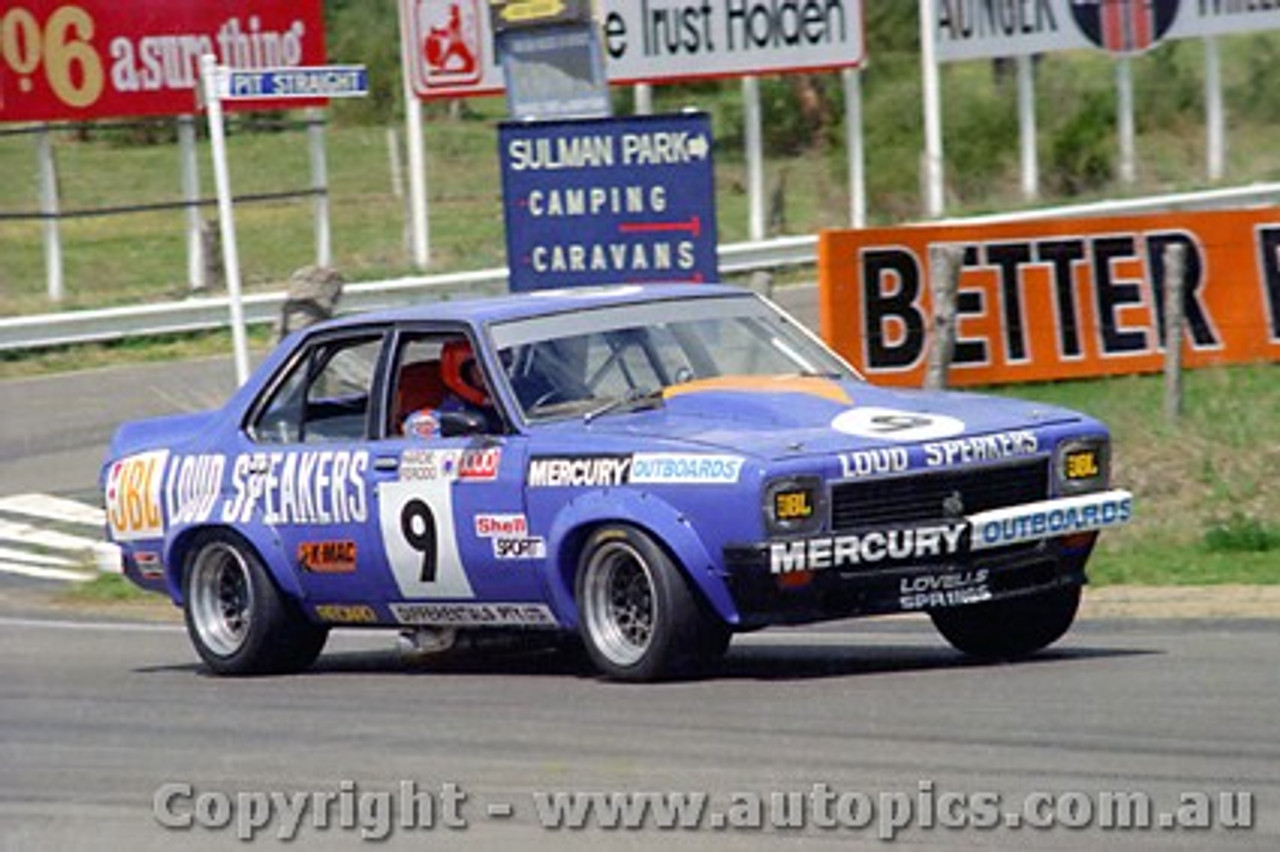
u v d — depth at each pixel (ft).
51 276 273.33
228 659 106.22
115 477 111.45
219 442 106.73
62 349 252.83
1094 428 92.48
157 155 432.25
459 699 93.45
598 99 149.28
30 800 78.23
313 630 106.01
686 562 87.76
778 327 101.04
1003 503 90.22
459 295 268.21
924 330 175.83
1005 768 72.43
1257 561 125.90
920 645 103.71
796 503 86.07
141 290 288.92
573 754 79.05
